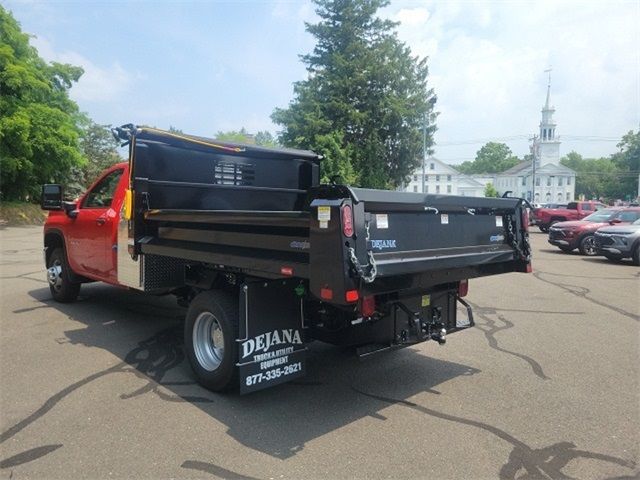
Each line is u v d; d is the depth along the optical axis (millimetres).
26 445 3490
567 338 6391
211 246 4395
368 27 43406
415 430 3768
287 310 4207
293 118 41000
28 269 11625
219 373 4238
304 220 3453
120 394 4379
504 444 3570
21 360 5230
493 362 5414
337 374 4992
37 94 28578
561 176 102875
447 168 93000
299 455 3375
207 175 5824
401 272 3568
